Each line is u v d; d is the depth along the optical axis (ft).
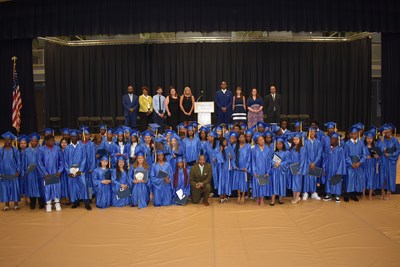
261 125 29.27
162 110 41.47
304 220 20.52
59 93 57.11
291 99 55.83
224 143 25.17
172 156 26.12
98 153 24.98
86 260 15.75
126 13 42.47
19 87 47.39
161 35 55.77
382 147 25.25
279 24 42.32
